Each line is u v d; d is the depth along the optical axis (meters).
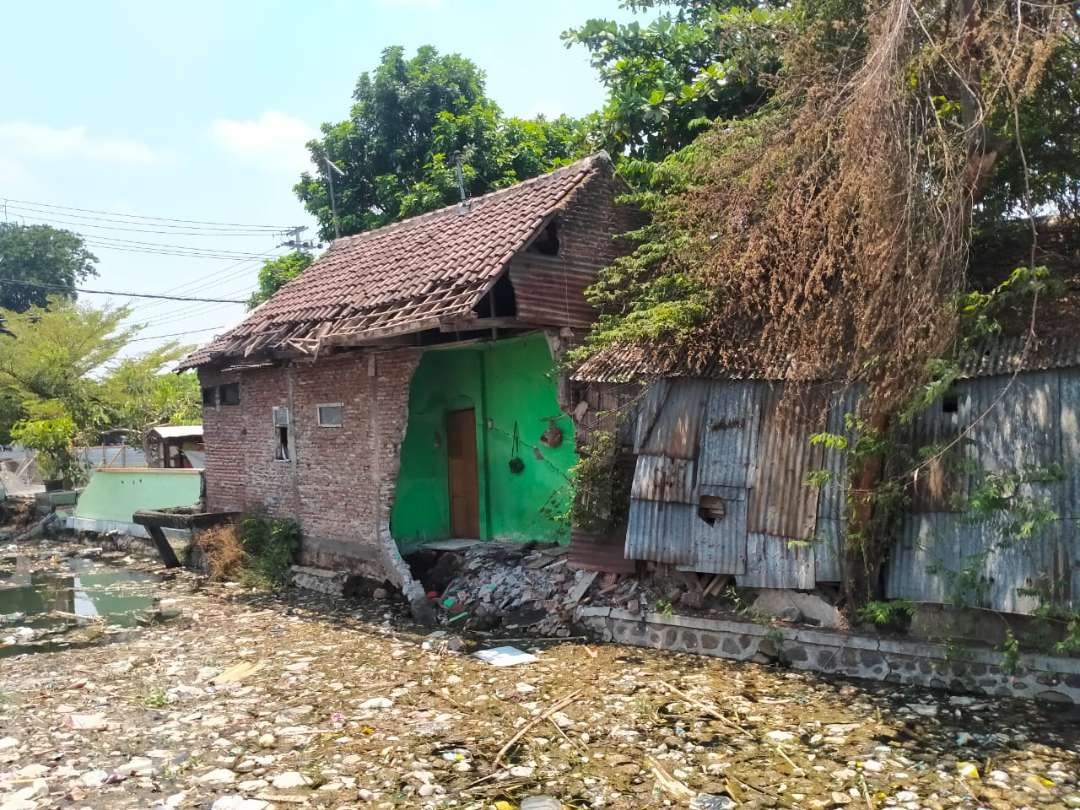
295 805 5.67
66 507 24.06
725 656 8.80
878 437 7.75
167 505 19.02
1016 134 7.01
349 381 13.04
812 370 8.28
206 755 6.64
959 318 7.19
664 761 6.28
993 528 7.38
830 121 8.04
